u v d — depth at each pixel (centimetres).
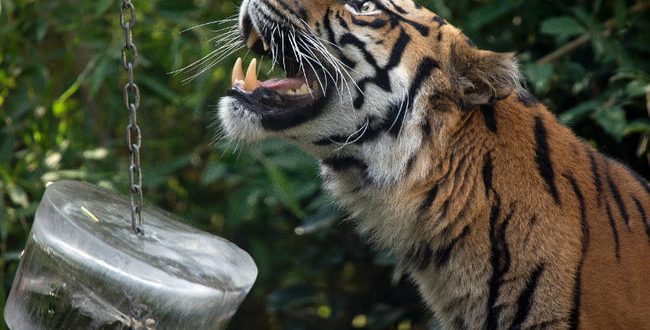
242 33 721
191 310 477
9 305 515
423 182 671
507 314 656
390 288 1097
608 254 635
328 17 675
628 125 870
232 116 682
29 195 1025
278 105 683
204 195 1221
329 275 1176
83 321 475
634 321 622
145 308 468
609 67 969
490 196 658
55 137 1016
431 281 696
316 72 686
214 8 1111
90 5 1041
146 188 1140
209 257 521
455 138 667
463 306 681
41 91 1029
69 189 544
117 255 466
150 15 1080
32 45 1070
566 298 633
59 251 475
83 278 470
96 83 961
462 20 1011
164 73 1119
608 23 952
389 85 673
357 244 1082
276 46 693
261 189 998
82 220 493
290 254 1148
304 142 700
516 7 988
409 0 696
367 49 673
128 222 527
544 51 1023
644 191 672
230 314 510
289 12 677
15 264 958
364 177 696
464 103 669
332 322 1146
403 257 709
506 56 658
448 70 671
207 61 1031
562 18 918
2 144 1003
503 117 671
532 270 644
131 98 1062
